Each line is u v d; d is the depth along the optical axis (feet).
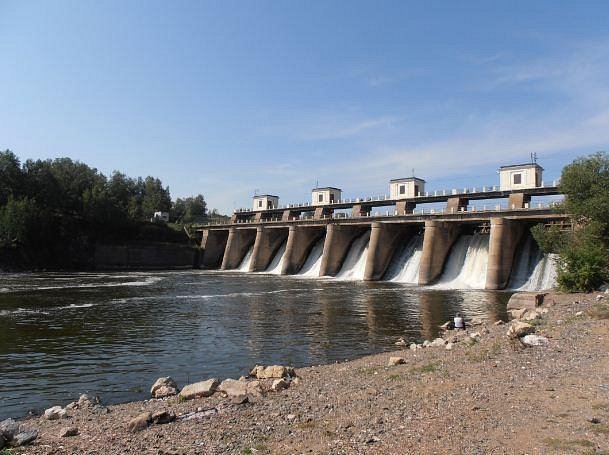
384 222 244.42
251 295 173.47
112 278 251.39
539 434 34.04
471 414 39.63
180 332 104.73
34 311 133.69
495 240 196.44
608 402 39.88
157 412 44.27
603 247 129.18
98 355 84.69
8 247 304.50
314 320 119.34
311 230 305.32
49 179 366.63
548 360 56.08
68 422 48.19
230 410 46.93
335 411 44.24
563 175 143.64
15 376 71.92
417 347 81.87
